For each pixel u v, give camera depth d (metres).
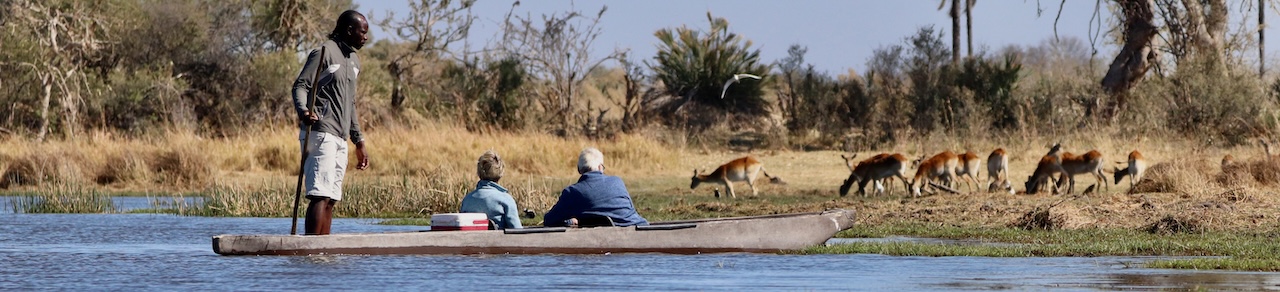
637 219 35.19
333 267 30.25
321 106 33.47
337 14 133.25
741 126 134.12
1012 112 116.56
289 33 129.62
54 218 54.09
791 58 154.50
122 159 85.69
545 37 131.88
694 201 66.12
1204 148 94.25
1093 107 116.38
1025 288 26.53
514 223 35.16
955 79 124.50
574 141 102.94
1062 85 121.12
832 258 33.12
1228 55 119.31
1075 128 110.38
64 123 112.62
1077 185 76.19
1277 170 63.00
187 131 101.25
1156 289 26.09
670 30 139.00
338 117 33.69
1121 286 26.67
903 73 137.88
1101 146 98.44
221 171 88.81
